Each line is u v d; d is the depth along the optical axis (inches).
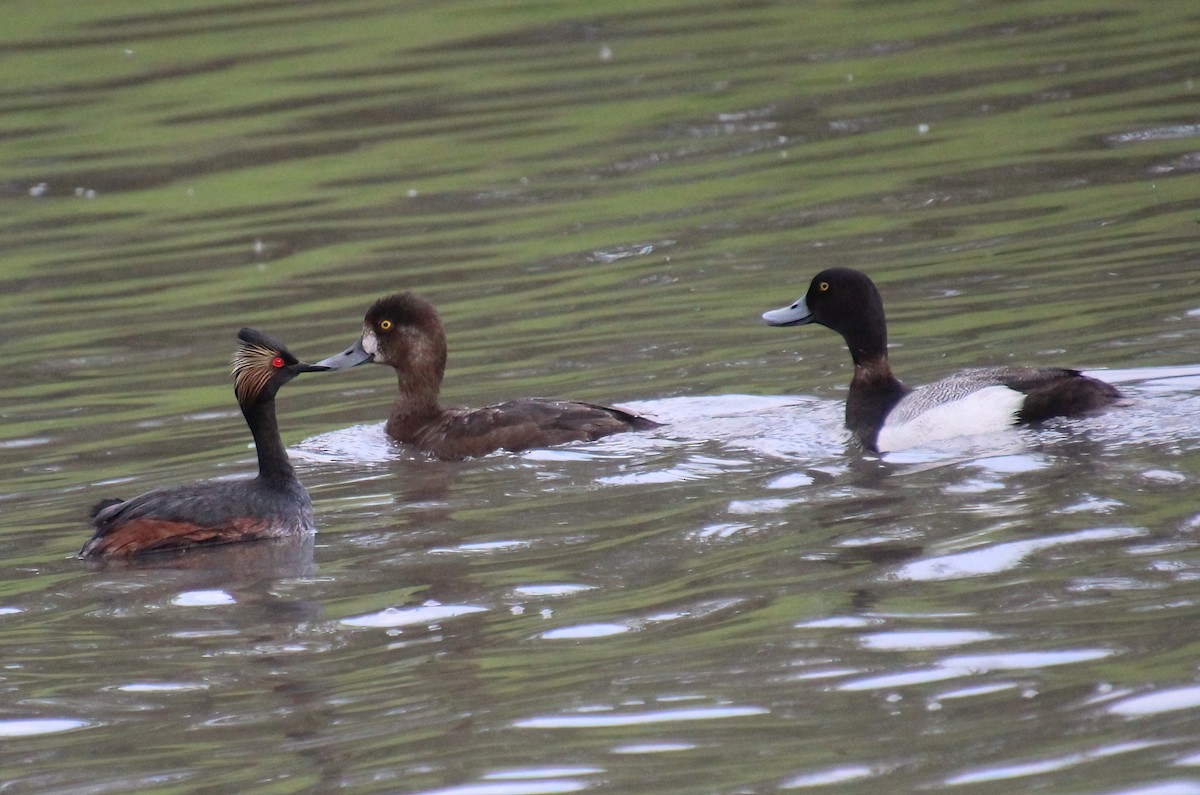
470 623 422.0
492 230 935.7
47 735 374.0
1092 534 435.8
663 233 896.3
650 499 517.3
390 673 393.7
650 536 479.5
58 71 1379.2
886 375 595.8
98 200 1070.4
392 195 1024.2
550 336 738.8
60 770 356.8
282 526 515.2
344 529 517.3
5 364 765.3
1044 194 890.1
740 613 410.9
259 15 1528.1
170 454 615.5
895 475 515.2
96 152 1168.2
